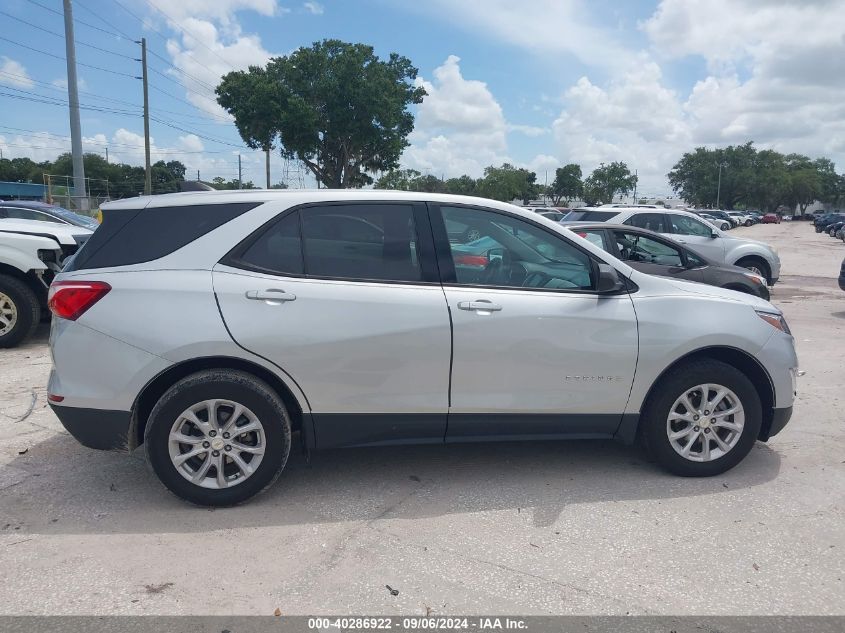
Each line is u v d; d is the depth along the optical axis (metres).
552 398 4.05
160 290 3.65
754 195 115.69
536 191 103.31
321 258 3.86
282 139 38.41
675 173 126.06
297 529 3.58
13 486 4.06
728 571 3.23
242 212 3.86
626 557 3.35
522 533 3.58
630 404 4.16
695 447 4.33
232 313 3.65
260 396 3.68
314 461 4.53
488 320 3.90
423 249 3.98
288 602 2.94
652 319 4.12
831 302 12.80
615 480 4.27
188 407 3.63
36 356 7.35
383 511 3.81
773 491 4.13
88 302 3.64
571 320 4.01
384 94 37.22
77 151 26.70
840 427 5.34
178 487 3.71
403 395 3.88
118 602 2.91
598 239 8.88
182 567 3.19
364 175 43.25
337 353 3.76
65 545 3.38
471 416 3.99
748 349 4.22
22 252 7.56
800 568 3.27
